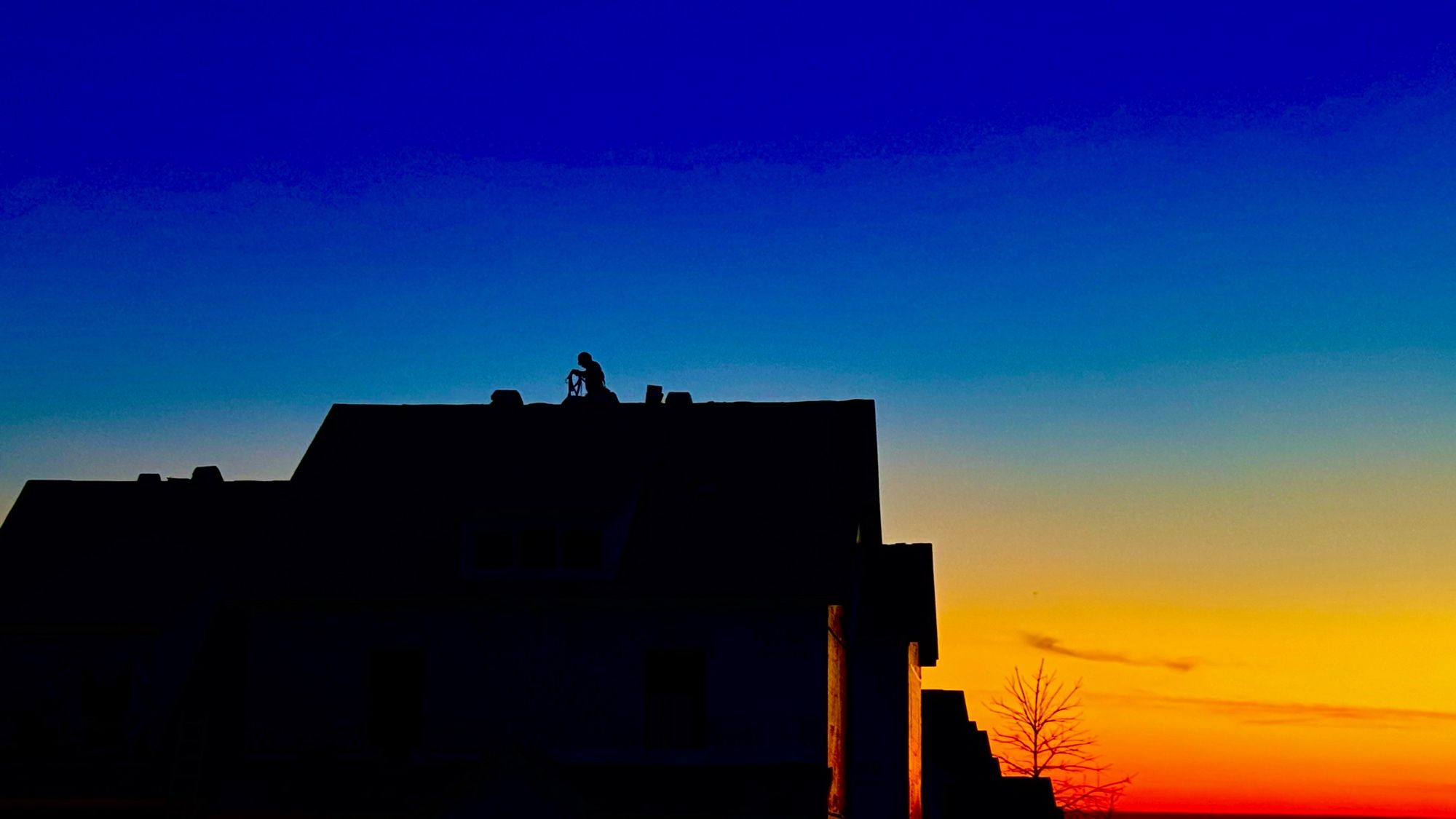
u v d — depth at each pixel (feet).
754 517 105.19
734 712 96.27
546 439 110.63
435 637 99.91
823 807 92.58
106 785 99.19
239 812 95.66
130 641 104.32
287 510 109.91
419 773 96.43
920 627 113.19
